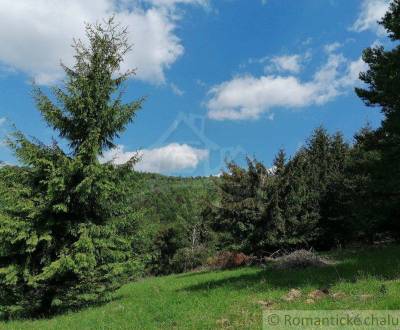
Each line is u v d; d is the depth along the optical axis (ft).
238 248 96.48
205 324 31.78
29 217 53.67
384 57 66.54
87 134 60.44
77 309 55.11
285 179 97.81
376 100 66.03
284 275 53.83
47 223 54.08
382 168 63.41
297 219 97.60
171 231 169.07
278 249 96.73
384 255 60.23
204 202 105.40
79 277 56.18
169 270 166.50
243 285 50.01
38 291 56.39
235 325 30.37
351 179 90.74
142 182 63.77
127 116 62.08
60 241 56.08
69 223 55.77
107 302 57.41
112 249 59.93
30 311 55.77
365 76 69.77
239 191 100.83
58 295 55.01
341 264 55.21
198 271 118.62
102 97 60.54
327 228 104.12
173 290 60.03
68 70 60.64
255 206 96.02
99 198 57.93
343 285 37.06
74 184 56.95
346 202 92.58
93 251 56.18
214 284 58.54
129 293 66.64
